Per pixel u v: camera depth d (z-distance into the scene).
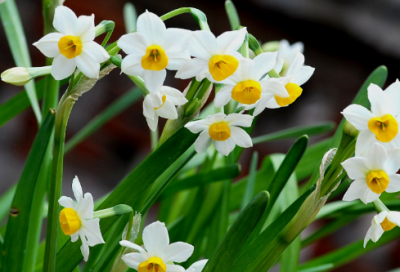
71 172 2.31
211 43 0.74
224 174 0.91
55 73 0.74
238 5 2.24
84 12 2.24
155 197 0.84
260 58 0.74
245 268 0.80
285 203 0.93
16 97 0.96
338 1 2.20
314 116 2.39
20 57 0.93
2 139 2.29
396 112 0.74
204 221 0.95
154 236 0.75
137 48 0.74
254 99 0.74
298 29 2.26
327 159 0.77
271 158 1.02
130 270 0.87
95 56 0.74
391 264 2.29
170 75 2.36
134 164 2.37
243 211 0.75
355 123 0.75
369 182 0.75
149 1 2.26
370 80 0.92
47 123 0.79
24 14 2.23
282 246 0.78
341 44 2.25
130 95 1.17
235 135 0.78
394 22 2.20
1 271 0.83
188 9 0.75
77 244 0.80
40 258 1.02
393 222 0.75
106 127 2.35
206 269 0.77
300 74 0.77
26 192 0.80
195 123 0.77
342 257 1.10
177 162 0.89
